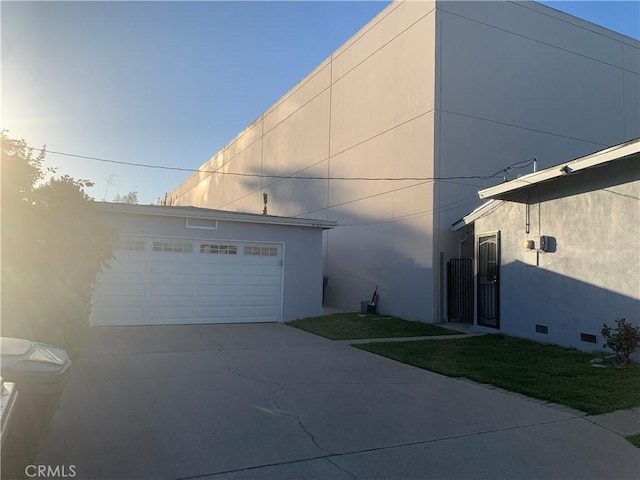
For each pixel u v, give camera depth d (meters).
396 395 6.84
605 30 20.02
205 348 10.25
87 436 4.92
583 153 18.80
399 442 5.00
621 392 6.99
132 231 13.35
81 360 8.67
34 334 6.36
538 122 17.78
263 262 15.08
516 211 12.66
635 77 20.83
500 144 16.81
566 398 6.68
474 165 16.22
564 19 18.83
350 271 20.30
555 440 5.16
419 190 16.16
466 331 13.63
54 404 4.06
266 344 11.04
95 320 12.93
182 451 4.61
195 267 14.12
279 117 28.56
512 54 17.38
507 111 17.06
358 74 20.25
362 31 20.02
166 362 8.73
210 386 7.07
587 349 10.42
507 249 12.93
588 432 5.42
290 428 5.33
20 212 8.38
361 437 5.11
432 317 15.30
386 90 18.25
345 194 20.98
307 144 24.84
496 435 5.27
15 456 3.60
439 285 15.51
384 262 17.98
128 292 13.30
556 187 11.38
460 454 4.72
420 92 16.30
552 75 18.33
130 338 11.27
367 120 19.48
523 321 12.30
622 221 9.77
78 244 8.90
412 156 16.59
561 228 11.23
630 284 9.56
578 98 18.92
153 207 13.40
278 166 28.48
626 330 8.89
